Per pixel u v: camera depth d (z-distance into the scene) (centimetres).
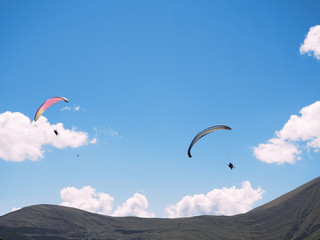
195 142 5647
